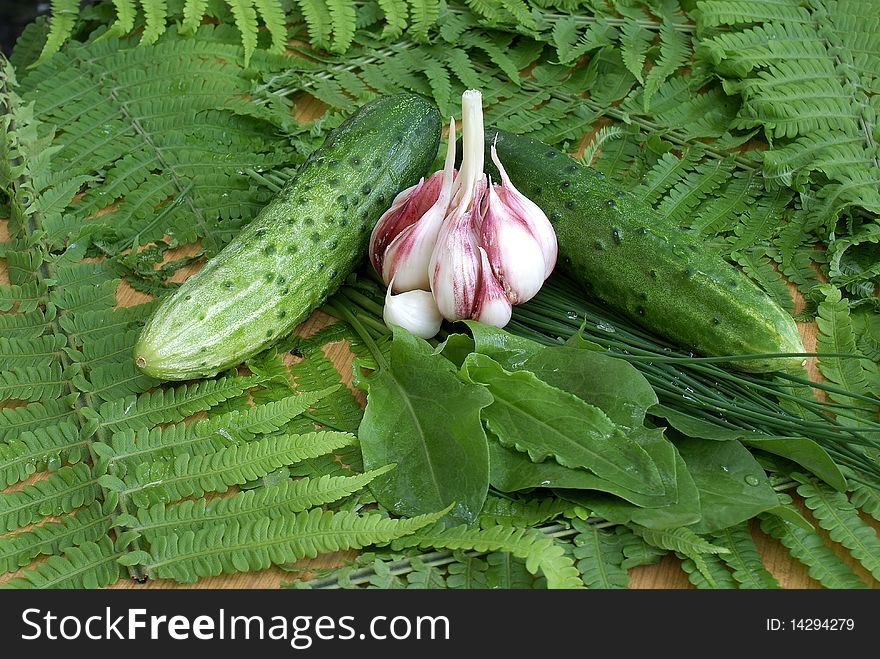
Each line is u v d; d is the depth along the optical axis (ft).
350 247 2.05
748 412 1.93
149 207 2.20
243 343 1.95
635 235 2.02
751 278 2.13
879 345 2.04
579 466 1.86
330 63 2.42
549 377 1.94
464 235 1.98
